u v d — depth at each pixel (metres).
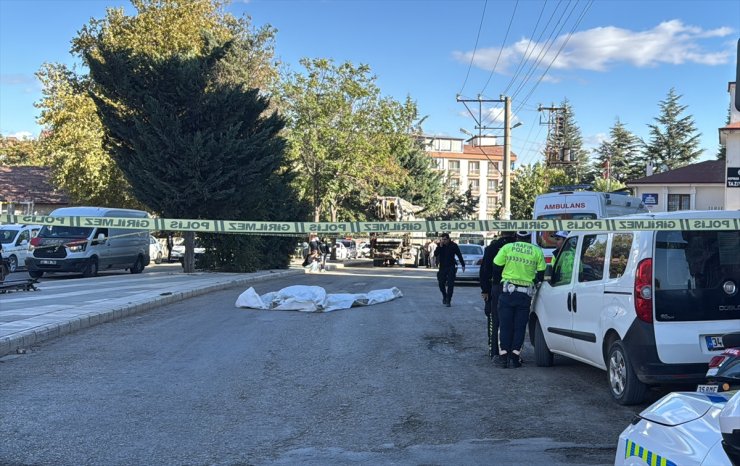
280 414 6.26
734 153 28.47
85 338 10.27
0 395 6.85
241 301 14.17
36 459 5.01
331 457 5.09
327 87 37.44
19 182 43.84
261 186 23.47
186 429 5.78
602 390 7.18
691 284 6.14
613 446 5.33
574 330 7.49
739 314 6.16
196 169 21.09
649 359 6.05
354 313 13.43
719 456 2.72
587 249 7.49
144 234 26.03
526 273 8.28
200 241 25.80
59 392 6.98
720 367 3.68
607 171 54.28
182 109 21.81
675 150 69.81
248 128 23.19
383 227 7.11
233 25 36.91
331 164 37.31
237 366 8.33
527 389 7.24
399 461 5.00
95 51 28.42
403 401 6.73
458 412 6.34
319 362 8.61
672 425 3.11
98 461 4.98
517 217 60.56
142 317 12.68
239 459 5.05
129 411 6.31
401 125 39.44
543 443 5.41
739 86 5.45
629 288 6.30
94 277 22.25
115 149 22.27
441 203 61.78
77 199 33.03
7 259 23.94
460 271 21.58
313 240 29.34
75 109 31.08
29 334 9.58
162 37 31.56
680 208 40.84
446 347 9.75
